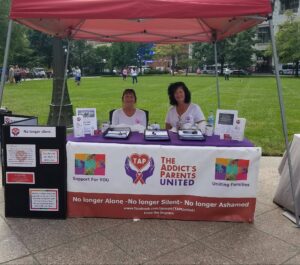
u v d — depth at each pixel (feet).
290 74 206.39
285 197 15.33
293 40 174.09
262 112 46.98
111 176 13.80
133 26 21.09
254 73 225.56
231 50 212.23
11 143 13.55
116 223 13.84
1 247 12.05
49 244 12.27
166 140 14.03
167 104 54.65
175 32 22.41
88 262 11.26
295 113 46.26
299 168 14.69
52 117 31.09
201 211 14.01
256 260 11.53
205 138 14.58
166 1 12.47
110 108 50.47
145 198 13.96
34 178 13.80
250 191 13.79
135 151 13.56
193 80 141.59
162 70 254.88
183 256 11.66
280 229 13.64
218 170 13.64
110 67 259.39
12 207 14.11
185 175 13.70
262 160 23.66
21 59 217.36
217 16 12.49
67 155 13.73
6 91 84.33
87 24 20.67
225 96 68.23
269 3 12.62
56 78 30.50
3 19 126.31
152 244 12.35
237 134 14.32
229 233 13.20
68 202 14.16
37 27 17.65
